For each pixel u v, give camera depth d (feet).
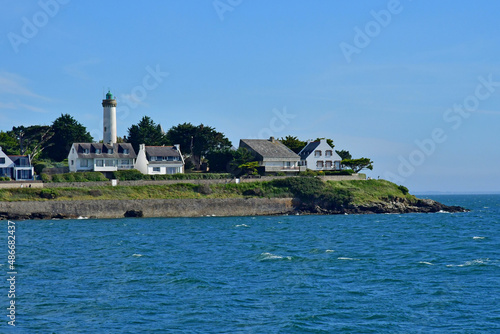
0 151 541.34
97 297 199.41
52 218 481.46
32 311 182.29
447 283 218.18
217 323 171.01
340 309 184.24
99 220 479.00
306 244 333.01
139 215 506.07
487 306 186.19
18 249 307.17
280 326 168.14
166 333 162.71
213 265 258.16
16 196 485.15
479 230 423.23
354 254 291.58
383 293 203.82
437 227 445.37
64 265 258.98
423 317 175.83
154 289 210.59
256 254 289.53
